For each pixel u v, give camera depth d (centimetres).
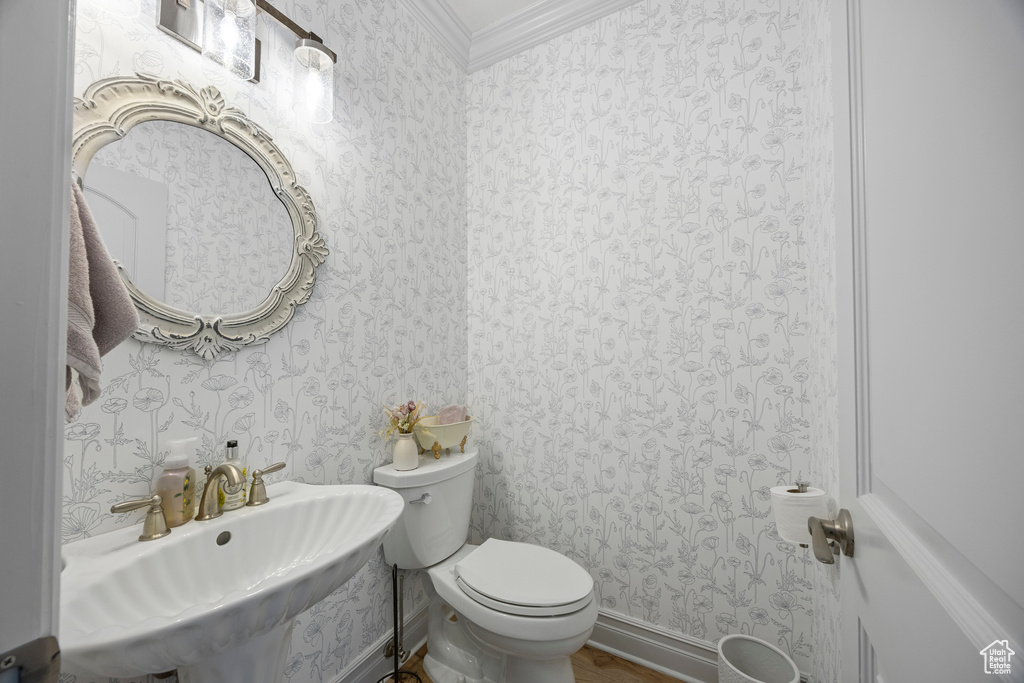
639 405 155
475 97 198
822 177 97
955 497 33
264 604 65
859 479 56
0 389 25
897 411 44
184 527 87
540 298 178
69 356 58
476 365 192
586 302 167
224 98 104
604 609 159
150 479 89
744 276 140
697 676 141
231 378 104
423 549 138
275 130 116
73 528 78
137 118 88
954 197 32
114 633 54
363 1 146
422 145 171
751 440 137
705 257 146
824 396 101
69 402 62
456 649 145
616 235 162
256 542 94
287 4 119
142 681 83
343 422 133
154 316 90
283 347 117
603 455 162
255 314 108
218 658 77
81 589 65
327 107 122
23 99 26
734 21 145
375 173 148
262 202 112
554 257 175
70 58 28
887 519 46
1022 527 25
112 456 83
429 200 174
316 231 124
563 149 175
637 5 162
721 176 144
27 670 25
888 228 46
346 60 138
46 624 26
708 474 143
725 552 140
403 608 154
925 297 38
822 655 108
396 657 136
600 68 169
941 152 34
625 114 162
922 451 38
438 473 142
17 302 26
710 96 147
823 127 94
